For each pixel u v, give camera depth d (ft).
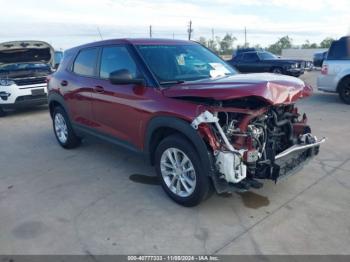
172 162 11.66
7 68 30.45
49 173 15.12
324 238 9.61
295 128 12.35
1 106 28.17
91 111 15.26
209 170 10.14
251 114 10.23
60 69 18.08
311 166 14.83
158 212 11.27
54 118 19.21
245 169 9.97
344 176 13.75
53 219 11.06
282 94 10.16
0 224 10.83
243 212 11.12
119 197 12.48
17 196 12.84
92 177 14.48
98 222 10.77
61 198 12.55
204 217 10.87
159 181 12.98
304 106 28.78
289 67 54.24
